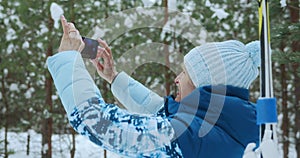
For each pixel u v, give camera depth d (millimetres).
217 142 1288
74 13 7059
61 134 9414
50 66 1276
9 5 7562
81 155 9195
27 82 8406
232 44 1423
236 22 7379
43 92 8367
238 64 1392
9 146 8898
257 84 8305
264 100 1205
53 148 9148
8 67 7801
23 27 7617
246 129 1342
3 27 7605
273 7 5559
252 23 7555
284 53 5062
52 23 7297
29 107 8391
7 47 7648
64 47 1310
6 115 8336
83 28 6711
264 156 1141
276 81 8664
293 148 8922
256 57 1438
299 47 6289
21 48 7711
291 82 8188
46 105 7949
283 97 7863
